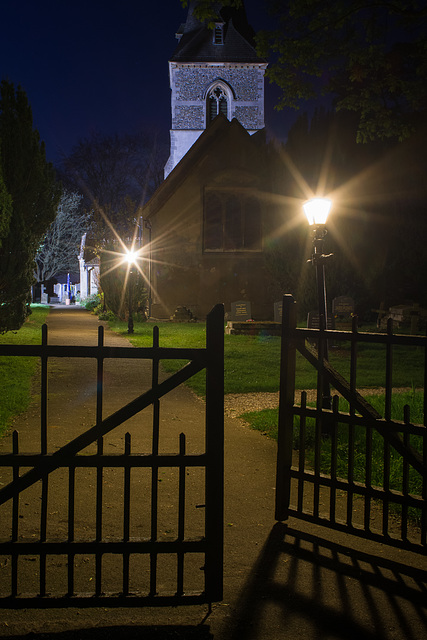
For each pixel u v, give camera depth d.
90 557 3.76
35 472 3.04
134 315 28.17
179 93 51.09
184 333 21.34
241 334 21.34
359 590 3.35
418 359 15.34
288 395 4.32
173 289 29.33
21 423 7.52
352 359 3.98
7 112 15.12
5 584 3.32
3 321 14.31
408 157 24.81
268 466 5.84
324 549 3.92
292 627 2.96
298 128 25.73
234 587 3.36
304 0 13.44
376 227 25.19
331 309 22.91
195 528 4.20
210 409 3.10
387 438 3.80
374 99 15.64
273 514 4.55
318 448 4.14
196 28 52.03
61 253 53.25
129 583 3.37
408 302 25.83
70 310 38.44
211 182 29.31
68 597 2.98
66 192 53.97
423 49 13.86
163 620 3.02
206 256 29.41
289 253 24.42
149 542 3.05
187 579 3.46
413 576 3.54
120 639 2.83
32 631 2.89
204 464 3.10
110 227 33.44
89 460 3.06
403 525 3.71
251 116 51.50
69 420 7.76
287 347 4.32
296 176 24.83
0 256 13.84
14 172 14.96
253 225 29.66
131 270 28.25
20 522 4.27
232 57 50.91
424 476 3.64
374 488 3.85
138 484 5.20
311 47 14.00
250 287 29.58
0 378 10.59
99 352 3.09
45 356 3.09
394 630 2.94
